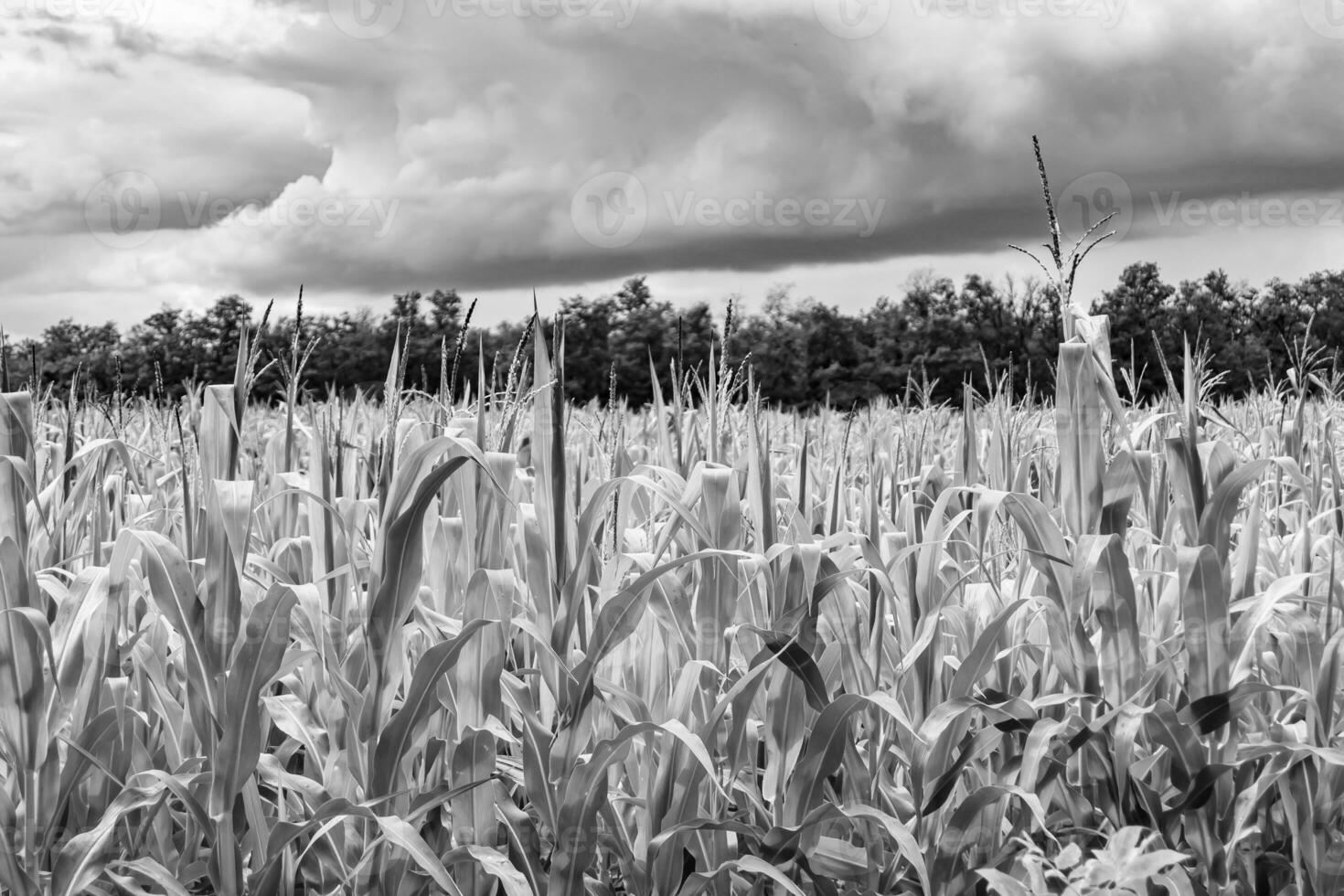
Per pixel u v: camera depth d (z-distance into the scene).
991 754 2.90
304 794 2.43
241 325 2.53
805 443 3.13
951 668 2.97
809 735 2.55
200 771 2.48
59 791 2.43
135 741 2.61
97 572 2.49
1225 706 2.49
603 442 3.92
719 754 2.76
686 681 2.43
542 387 2.47
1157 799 2.58
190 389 3.28
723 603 2.72
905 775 2.82
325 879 2.52
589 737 2.40
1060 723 2.49
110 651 2.63
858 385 47.66
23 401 2.44
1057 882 2.47
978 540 3.04
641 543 3.12
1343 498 3.23
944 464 5.34
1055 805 2.88
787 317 51.81
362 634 2.60
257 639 2.24
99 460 3.36
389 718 2.50
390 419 2.78
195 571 2.81
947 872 2.47
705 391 3.63
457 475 2.72
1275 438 4.42
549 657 2.48
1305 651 2.66
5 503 2.38
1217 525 2.78
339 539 2.96
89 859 2.21
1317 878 2.51
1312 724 2.56
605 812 2.48
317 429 2.84
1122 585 2.63
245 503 2.31
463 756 2.36
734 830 2.37
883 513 3.56
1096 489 2.80
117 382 4.20
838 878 2.59
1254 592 2.90
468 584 2.46
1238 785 2.65
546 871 2.58
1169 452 2.88
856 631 2.77
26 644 2.29
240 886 2.40
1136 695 2.58
